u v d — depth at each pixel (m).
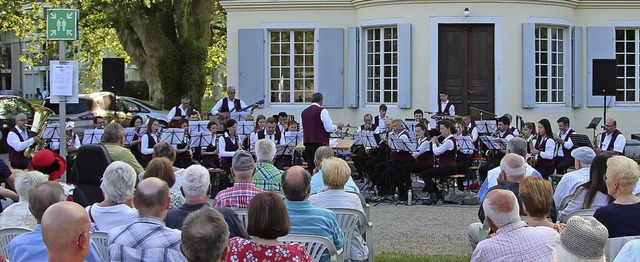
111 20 21.12
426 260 7.96
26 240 4.82
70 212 3.77
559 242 3.78
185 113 17.16
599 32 17.83
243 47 18.23
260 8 18.16
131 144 14.48
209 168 13.85
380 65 17.45
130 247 4.62
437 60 16.73
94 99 22.19
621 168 5.46
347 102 17.98
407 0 16.78
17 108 19.67
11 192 7.81
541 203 5.19
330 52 17.98
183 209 5.61
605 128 13.95
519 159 6.84
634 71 18.20
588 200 6.68
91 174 8.26
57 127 14.49
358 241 6.73
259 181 8.19
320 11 18.02
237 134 14.02
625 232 5.35
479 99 16.83
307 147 13.30
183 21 21.81
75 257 3.78
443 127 12.62
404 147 12.69
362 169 14.92
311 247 5.53
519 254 4.75
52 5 23.39
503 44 16.67
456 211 11.77
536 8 16.89
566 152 13.77
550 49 17.34
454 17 16.62
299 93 18.33
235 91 17.36
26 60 26.00
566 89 17.64
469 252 8.55
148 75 23.17
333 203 6.84
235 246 4.48
